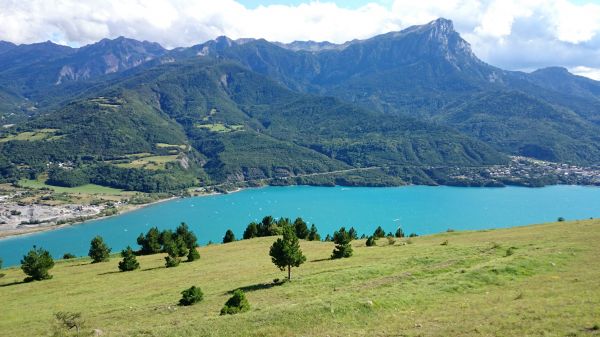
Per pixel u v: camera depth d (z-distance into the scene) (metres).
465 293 40.59
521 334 27.62
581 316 29.61
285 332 33.66
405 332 30.58
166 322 41.06
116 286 68.50
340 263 65.81
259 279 59.78
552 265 47.94
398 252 70.44
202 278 66.50
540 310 31.80
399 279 47.91
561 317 29.81
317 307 37.56
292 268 65.94
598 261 48.25
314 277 54.53
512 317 30.95
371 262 62.75
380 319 34.91
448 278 45.44
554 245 59.31
